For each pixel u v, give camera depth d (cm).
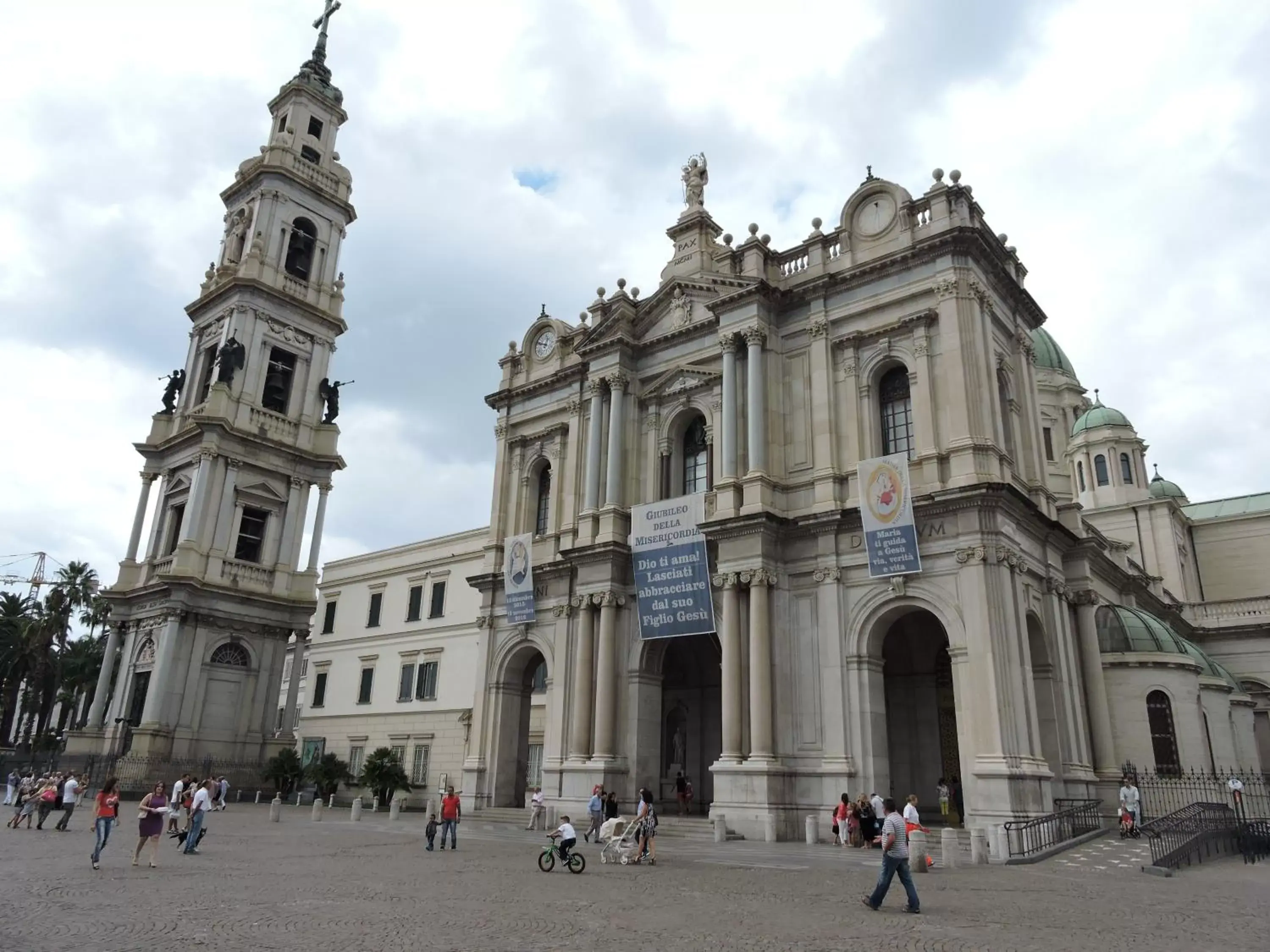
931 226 3575
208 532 5747
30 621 7156
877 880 2102
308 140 6994
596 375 4369
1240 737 4334
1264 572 6675
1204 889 1994
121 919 1443
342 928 1389
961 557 3105
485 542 6209
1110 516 6650
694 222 4412
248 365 6162
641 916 1561
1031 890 1952
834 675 3309
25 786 3434
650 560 3791
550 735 4066
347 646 6925
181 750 5406
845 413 3622
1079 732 3444
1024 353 3919
